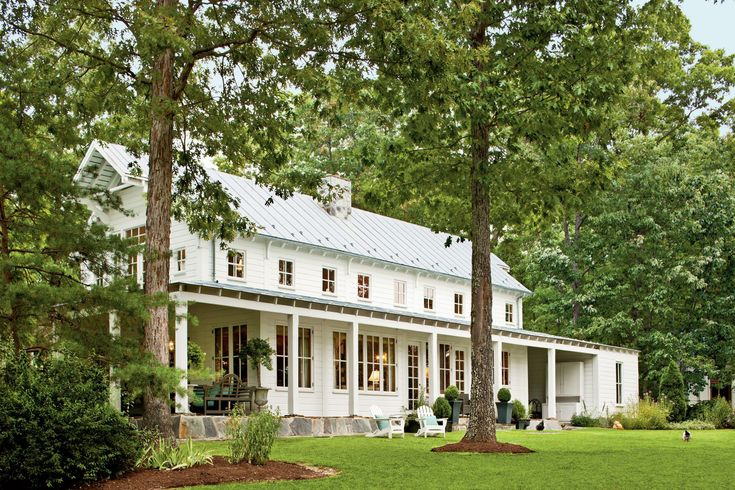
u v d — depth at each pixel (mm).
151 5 14688
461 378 34844
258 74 17109
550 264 42562
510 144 19031
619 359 38594
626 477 13398
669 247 40375
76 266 14898
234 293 22688
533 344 34000
